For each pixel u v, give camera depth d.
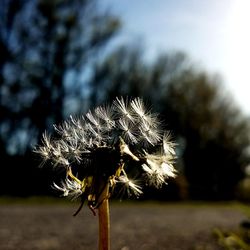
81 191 3.10
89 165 3.04
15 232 8.86
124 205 21.62
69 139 3.15
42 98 30.55
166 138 3.04
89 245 7.19
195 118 41.91
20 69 30.08
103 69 34.69
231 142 43.59
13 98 30.17
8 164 26.56
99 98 34.34
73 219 12.16
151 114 3.11
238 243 6.52
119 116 3.10
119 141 3.05
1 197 23.09
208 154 42.44
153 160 2.96
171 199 29.73
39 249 6.71
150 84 38.88
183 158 42.38
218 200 40.22
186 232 9.16
